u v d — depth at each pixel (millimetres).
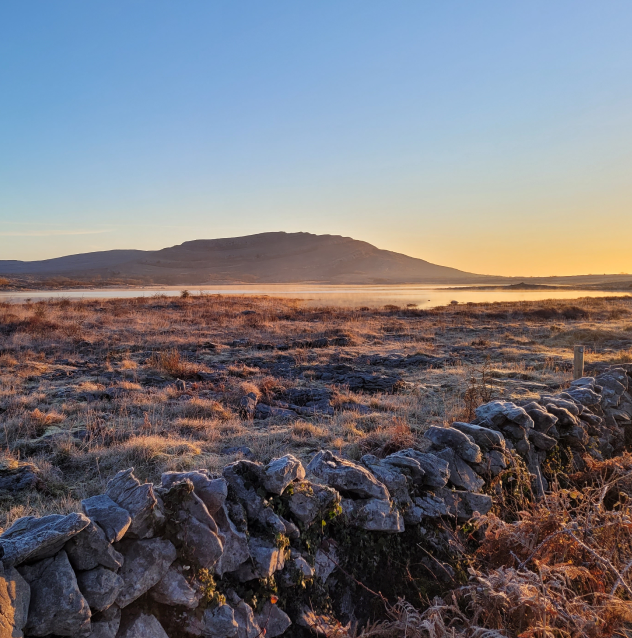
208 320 26938
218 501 2861
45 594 2053
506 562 3613
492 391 9242
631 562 3096
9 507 4547
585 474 5355
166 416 8102
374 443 6160
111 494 2705
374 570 3602
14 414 7691
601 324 24969
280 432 7070
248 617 2723
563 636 2832
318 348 17734
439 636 2920
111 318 26188
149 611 2459
